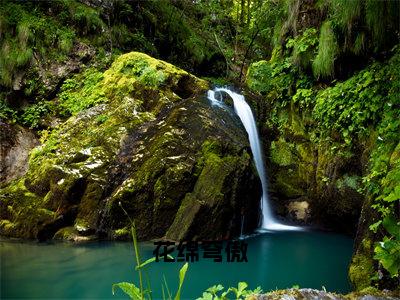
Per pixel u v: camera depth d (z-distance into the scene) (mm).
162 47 13000
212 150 6715
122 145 7098
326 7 6965
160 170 6359
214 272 4934
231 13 17297
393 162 3863
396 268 1823
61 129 7809
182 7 16531
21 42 9000
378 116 5746
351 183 6621
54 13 9984
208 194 6207
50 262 5102
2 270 4805
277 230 7430
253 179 6922
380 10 5227
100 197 6293
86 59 9641
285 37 8328
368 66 6129
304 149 7855
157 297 4105
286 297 1936
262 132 8875
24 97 8852
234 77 14711
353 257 4145
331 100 6695
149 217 6191
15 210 6355
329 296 2000
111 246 5805
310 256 5738
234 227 6508
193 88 8812
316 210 7547
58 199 6242
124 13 11516
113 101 8188
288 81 8227
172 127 7027
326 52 6688
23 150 7992
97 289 4289
